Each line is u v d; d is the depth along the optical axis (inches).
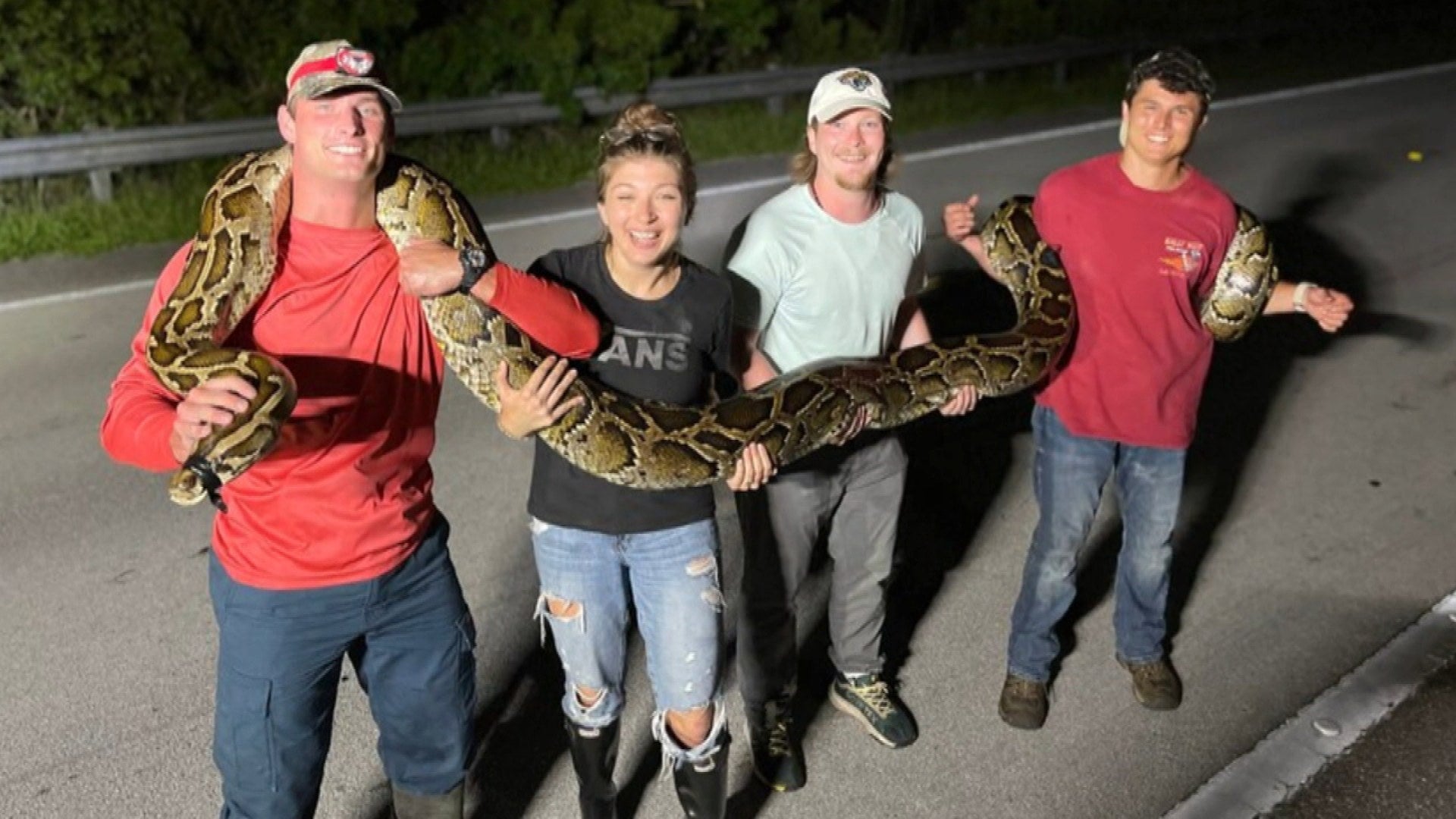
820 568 244.2
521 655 214.7
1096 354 191.8
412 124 543.2
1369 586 239.8
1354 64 910.4
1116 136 657.0
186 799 176.9
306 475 132.3
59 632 216.7
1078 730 198.2
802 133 642.2
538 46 587.2
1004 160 596.1
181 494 116.4
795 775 183.5
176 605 226.4
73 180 486.0
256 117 534.9
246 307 133.0
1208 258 192.1
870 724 195.3
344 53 129.2
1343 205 518.0
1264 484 281.7
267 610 134.3
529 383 143.9
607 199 149.4
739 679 190.1
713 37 743.1
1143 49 834.8
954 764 190.1
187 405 117.7
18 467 276.2
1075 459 193.6
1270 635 223.5
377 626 141.6
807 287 178.2
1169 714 202.2
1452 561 248.7
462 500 268.7
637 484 154.9
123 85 526.0
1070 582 197.6
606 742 162.1
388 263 136.5
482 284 135.3
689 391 161.0
